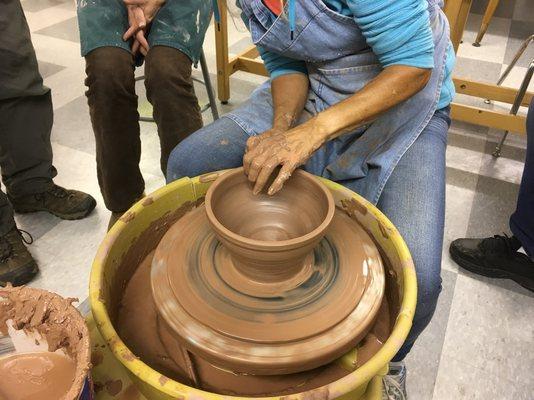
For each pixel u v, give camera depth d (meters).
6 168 1.74
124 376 0.73
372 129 1.14
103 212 1.91
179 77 1.52
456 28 2.02
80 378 0.52
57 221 1.86
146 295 0.90
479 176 2.12
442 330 1.46
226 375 0.74
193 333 0.70
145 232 0.95
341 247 0.85
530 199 1.42
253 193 0.87
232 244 0.71
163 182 2.06
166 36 1.56
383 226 0.89
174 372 0.75
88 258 1.70
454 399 1.27
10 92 1.54
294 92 1.20
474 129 2.44
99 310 0.69
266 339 0.69
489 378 1.33
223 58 2.48
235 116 1.22
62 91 2.71
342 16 1.01
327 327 0.71
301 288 0.77
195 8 1.62
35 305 0.60
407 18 0.91
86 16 1.53
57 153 2.22
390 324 0.84
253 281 0.78
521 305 1.56
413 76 0.96
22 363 0.63
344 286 0.78
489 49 3.23
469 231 1.83
